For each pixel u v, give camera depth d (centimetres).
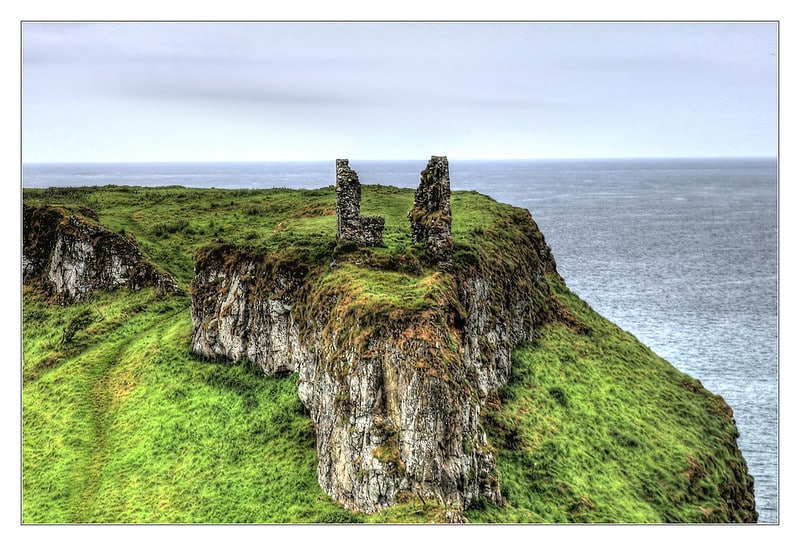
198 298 6850
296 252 6159
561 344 7406
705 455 6531
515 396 6116
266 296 6138
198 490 5116
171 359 6688
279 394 5800
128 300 8300
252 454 5331
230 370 6325
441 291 5006
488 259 6644
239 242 6806
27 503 5275
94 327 7738
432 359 4416
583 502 5122
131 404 6234
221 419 5791
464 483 4353
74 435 5969
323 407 4916
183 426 5806
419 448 4300
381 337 4581
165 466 5447
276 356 6044
